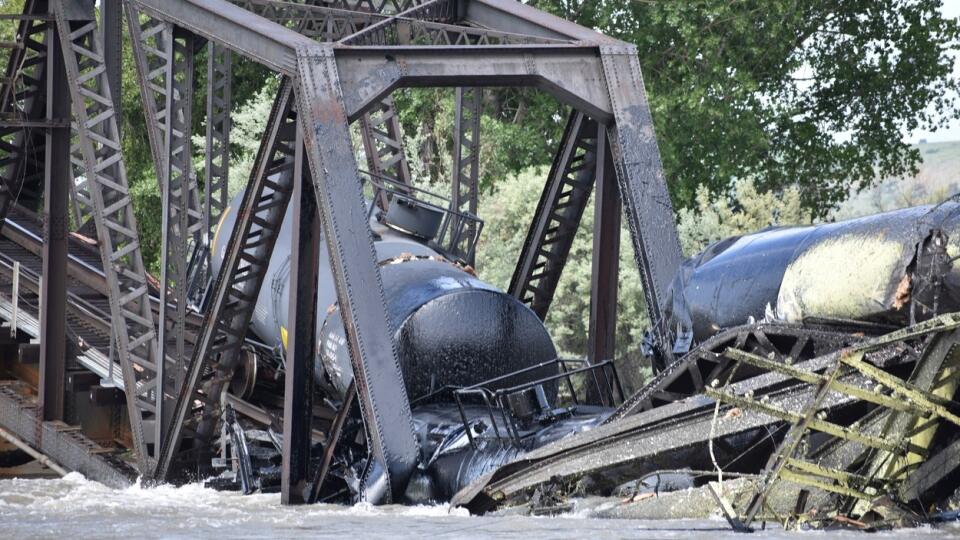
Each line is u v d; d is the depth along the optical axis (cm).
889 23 17275
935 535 3734
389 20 7275
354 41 7256
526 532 3888
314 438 7606
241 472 7194
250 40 6881
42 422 8206
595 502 5050
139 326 8844
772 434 5028
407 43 7494
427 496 6069
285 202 6931
